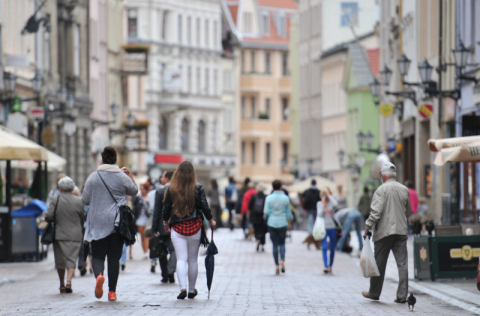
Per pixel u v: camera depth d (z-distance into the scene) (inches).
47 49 3811.5
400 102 3479.3
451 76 2632.9
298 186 3796.8
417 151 3203.7
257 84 7854.3
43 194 2279.8
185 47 6865.2
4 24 3164.4
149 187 2133.4
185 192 1193.4
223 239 3004.4
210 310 1091.9
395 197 1219.9
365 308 1149.1
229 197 3602.4
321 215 1774.1
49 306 1141.1
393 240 1226.6
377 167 3575.3
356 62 5428.2
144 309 1099.3
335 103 5964.6
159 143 6668.3
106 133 5083.7
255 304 1173.1
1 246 1999.3
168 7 6668.3
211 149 7190.0
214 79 7253.9
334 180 5910.4
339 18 6378.0
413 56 3309.5
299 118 6909.5
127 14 6505.9
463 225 1562.5
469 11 2374.5
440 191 2760.8
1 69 2896.2
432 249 1513.3
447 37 2677.2
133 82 6240.2
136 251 2421.3
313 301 1233.4
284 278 1646.2
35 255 2075.5
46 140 2923.2
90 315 1040.8
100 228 1172.5
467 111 2346.2
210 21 7199.8
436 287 1424.7
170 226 1200.2
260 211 2390.5
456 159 1421.0
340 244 2393.0
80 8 4296.3
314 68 6560.0
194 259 1216.2
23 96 3346.5
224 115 7524.6
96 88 4810.5
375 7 6358.3
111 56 5310.0
